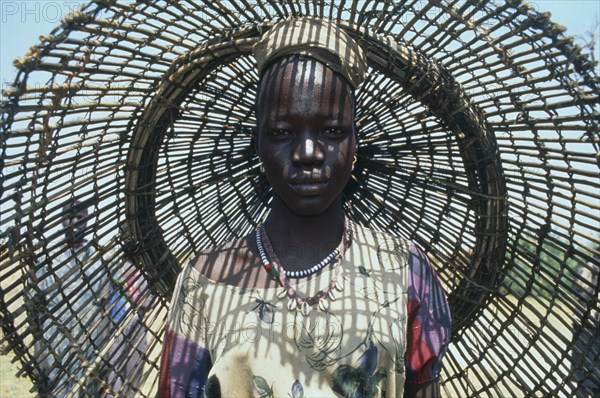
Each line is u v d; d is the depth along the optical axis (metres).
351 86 1.38
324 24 1.37
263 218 1.86
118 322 1.69
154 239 1.73
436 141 1.66
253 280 1.38
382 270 1.40
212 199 1.79
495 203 1.56
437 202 1.72
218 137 1.73
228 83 1.67
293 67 1.33
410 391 1.39
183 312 1.39
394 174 1.74
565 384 1.52
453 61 1.50
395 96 1.64
